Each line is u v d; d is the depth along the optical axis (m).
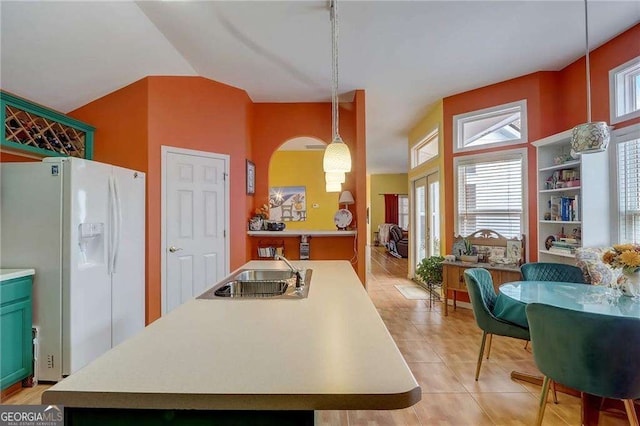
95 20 2.62
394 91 4.19
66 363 2.35
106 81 3.26
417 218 6.26
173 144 3.49
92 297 2.54
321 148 6.14
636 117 2.81
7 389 2.25
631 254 2.09
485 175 4.18
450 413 2.11
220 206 3.83
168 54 3.18
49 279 2.36
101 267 2.63
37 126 2.89
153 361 0.95
